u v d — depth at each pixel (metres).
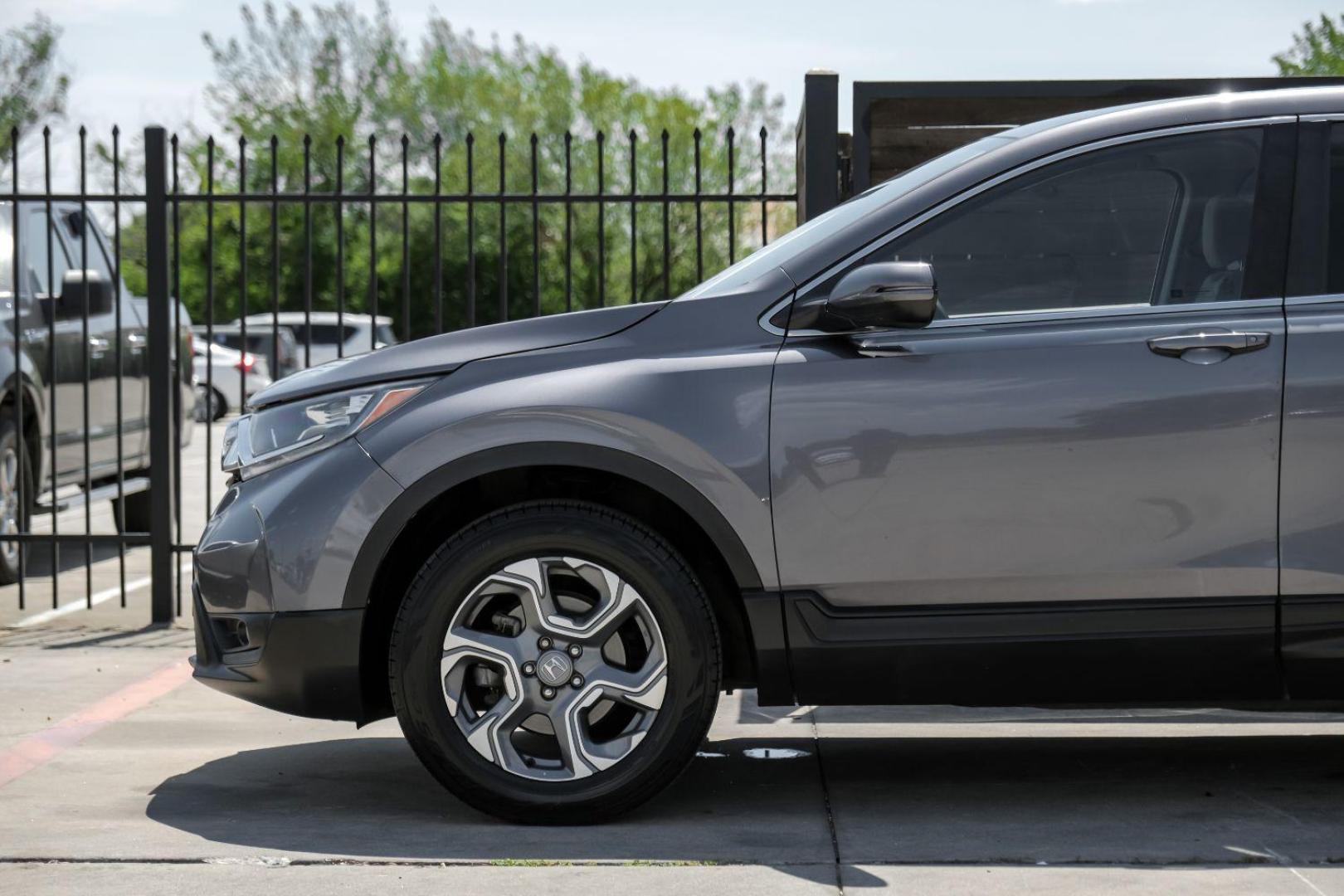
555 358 4.09
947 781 4.59
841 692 4.03
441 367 4.11
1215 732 5.25
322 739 5.19
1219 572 3.92
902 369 3.98
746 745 5.12
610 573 3.96
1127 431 3.91
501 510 4.00
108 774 4.69
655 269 35.19
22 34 37.53
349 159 44.19
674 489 3.97
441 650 3.97
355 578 4.02
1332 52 24.11
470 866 3.68
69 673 6.37
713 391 3.99
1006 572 3.95
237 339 29.48
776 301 4.09
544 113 47.00
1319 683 3.95
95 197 7.54
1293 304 3.99
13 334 8.24
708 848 3.84
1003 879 3.56
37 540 7.84
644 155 44.91
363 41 48.41
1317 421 3.89
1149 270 4.06
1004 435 3.94
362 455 4.04
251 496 4.15
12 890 3.48
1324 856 3.74
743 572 3.99
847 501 3.96
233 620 4.15
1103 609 3.95
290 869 3.66
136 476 10.74
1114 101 6.79
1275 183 4.08
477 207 38.41
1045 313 4.05
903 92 6.88
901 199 4.16
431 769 4.00
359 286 40.66
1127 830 3.99
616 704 4.26
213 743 5.14
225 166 41.19
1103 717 5.49
